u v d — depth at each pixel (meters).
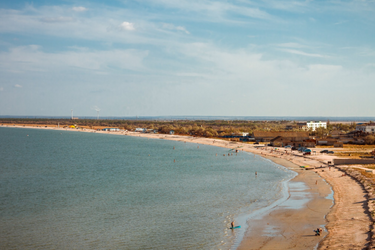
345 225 44.84
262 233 44.56
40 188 78.62
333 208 54.56
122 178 92.06
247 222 49.59
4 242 44.50
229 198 65.31
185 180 87.31
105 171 106.12
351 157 125.75
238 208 57.66
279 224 47.94
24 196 70.25
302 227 46.09
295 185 76.00
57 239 45.38
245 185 78.31
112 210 58.78
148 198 67.19
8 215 56.38
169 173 100.19
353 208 53.03
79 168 113.62
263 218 51.16
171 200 65.12
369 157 125.62
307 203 58.97
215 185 79.31
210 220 51.59
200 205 60.69
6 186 81.25
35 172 104.75
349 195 62.69
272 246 39.72
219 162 126.06
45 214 56.81
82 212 57.78
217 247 40.81
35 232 48.12
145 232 47.25
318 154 139.00
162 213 56.16
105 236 46.12
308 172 95.44
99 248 42.22
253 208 57.31
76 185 82.19
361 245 36.91
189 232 46.59
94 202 64.69
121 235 46.31
